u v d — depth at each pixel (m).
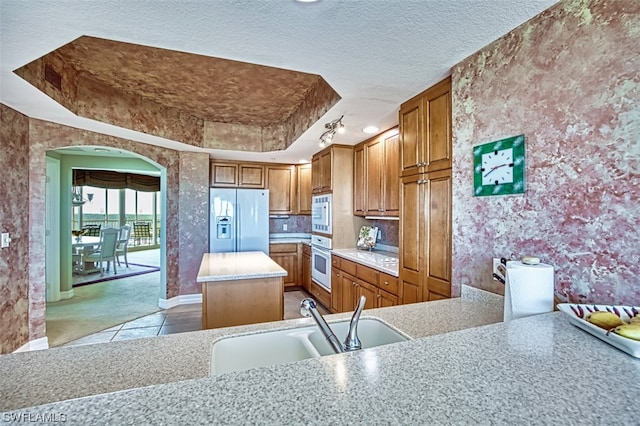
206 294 2.49
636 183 1.05
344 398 0.55
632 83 1.06
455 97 1.83
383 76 1.96
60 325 3.55
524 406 0.54
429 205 2.08
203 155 4.48
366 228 3.95
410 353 0.75
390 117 2.80
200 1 1.29
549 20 1.32
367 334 1.44
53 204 4.50
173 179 4.27
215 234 4.64
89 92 2.83
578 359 0.73
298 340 1.35
